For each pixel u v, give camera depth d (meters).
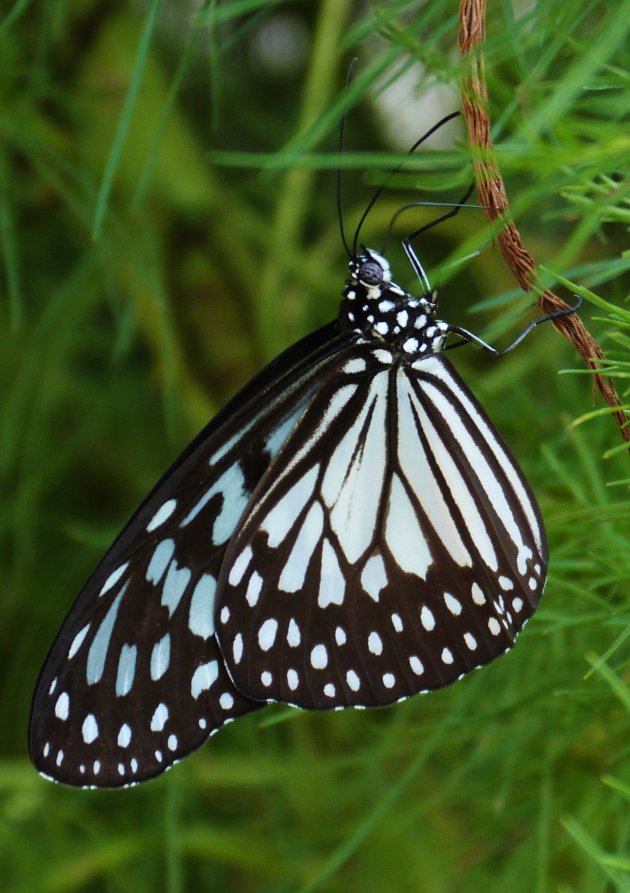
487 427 0.34
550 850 0.35
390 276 0.34
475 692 0.34
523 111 0.30
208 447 0.34
